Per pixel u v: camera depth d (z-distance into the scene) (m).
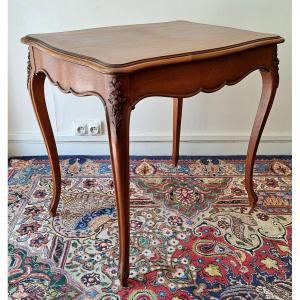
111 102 0.72
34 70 1.01
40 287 0.91
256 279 0.94
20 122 1.60
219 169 1.53
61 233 1.12
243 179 1.45
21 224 1.16
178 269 0.97
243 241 1.08
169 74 0.79
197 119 1.60
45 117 1.09
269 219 1.19
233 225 1.16
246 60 0.95
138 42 0.91
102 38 0.97
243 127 1.62
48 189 1.37
